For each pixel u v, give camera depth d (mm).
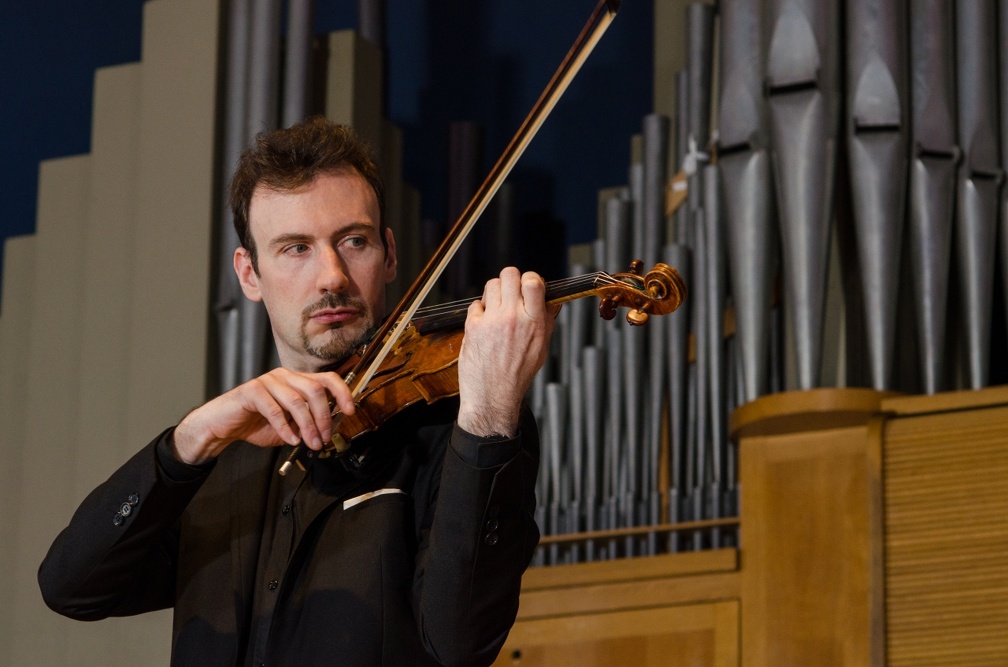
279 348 2867
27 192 7199
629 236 5996
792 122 5371
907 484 4625
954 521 4531
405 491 2650
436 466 2666
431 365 2666
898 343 5211
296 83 5910
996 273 5332
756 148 5449
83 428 5820
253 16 5957
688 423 5578
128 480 2586
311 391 2471
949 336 5273
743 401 5336
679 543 5484
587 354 5727
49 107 7312
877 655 4492
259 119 5848
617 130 6992
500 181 2701
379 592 2531
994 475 4527
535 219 6988
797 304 5184
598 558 5555
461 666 2402
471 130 6895
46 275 6168
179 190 5855
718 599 5008
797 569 4906
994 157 5305
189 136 5895
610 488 5664
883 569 4574
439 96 7309
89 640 5609
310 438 2455
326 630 2510
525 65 7238
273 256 2818
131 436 5672
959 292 5230
